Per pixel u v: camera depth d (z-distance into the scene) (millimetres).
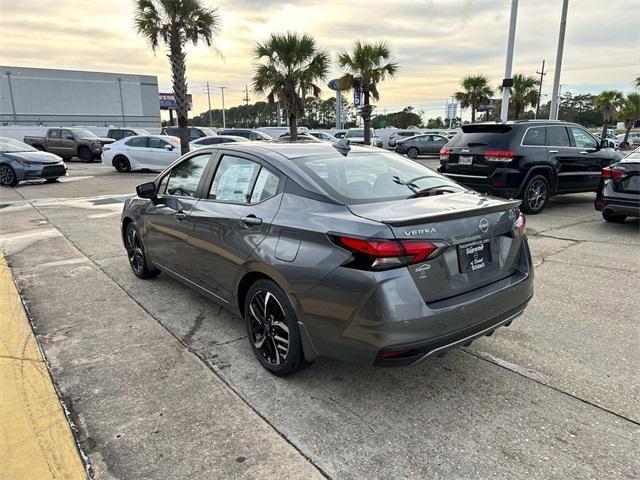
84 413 2764
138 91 58312
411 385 3055
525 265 3211
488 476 2250
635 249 6254
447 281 2660
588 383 3055
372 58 20266
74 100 53062
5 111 48656
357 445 2479
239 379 3139
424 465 2328
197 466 2326
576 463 2332
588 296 4582
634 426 2613
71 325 4008
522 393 2953
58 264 5789
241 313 3461
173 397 2928
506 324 3057
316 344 2779
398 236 2475
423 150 25984
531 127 8477
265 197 3227
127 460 2369
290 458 2381
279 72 18688
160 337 3777
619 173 7207
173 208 4145
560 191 8992
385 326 2445
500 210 2994
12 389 2963
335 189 3004
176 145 16922
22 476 2225
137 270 5195
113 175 16625
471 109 36531
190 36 15953
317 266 2668
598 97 42281
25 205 10328
